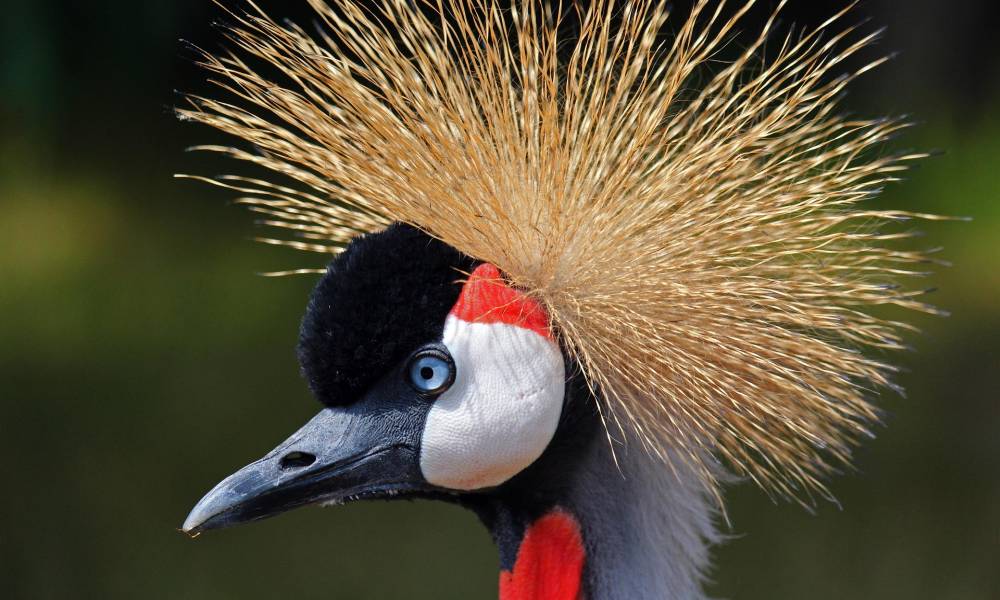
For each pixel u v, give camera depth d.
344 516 9.00
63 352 11.50
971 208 13.51
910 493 8.94
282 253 13.60
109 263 13.48
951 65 15.17
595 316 3.37
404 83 3.57
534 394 3.33
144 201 14.72
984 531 8.44
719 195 3.52
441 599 7.90
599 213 3.43
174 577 8.22
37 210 14.59
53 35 15.02
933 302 11.92
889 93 14.92
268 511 3.39
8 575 8.22
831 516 8.71
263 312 12.40
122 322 12.23
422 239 3.30
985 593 7.86
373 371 3.32
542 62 3.77
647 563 3.58
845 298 3.46
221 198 14.78
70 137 15.53
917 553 8.27
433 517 8.98
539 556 3.55
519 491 3.49
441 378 3.30
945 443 9.55
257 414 10.21
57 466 9.41
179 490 9.09
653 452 3.56
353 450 3.36
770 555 8.29
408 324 3.27
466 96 3.53
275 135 3.86
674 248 3.41
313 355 3.32
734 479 3.66
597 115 3.49
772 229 3.42
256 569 8.31
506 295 3.31
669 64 3.68
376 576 8.20
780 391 3.38
